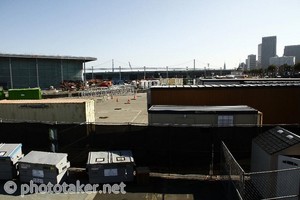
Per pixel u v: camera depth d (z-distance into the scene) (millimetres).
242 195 8406
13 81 92812
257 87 18984
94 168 11453
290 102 18922
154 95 19812
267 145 10617
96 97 60344
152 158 13047
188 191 11000
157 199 10320
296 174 9086
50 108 20266
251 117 14180
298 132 12406
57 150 13953
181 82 92188
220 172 12398
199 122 14453
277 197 9125
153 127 12922
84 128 13602
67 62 109562
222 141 11953
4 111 21172
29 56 94438
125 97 61906
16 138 14656
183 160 12852
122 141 13258
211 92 19297
